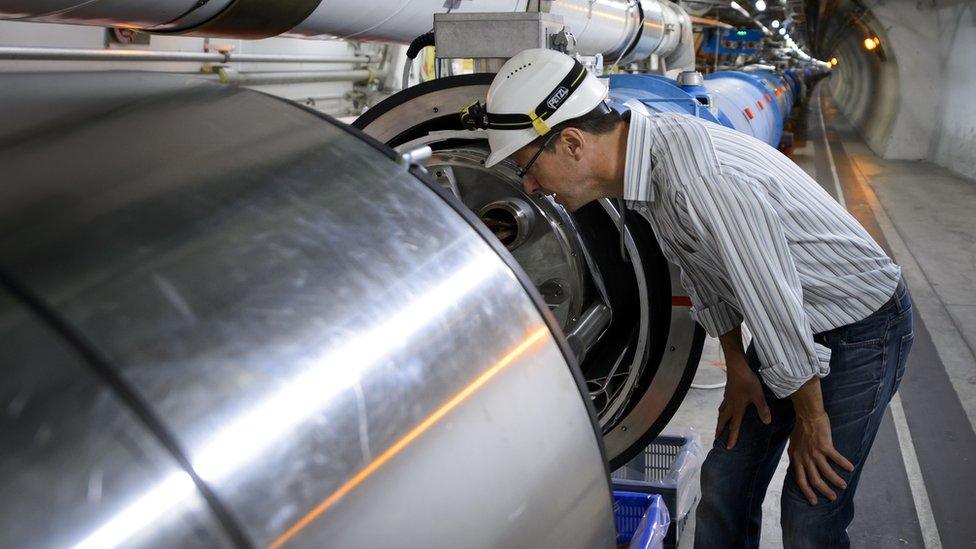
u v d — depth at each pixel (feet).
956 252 20.93
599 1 12.18
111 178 2.57
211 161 2.79
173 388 2.12
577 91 4.94
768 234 4.68
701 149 4.80
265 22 6.24
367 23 7.69
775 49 69.77
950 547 8.38
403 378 2.56
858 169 39.47
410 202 3.04
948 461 10.16
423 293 2.77
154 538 1.95
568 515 3.18
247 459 2.14
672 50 18.24
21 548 1.82
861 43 70.18
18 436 1.92
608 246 6.61
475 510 2.69
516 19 6.72
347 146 3.15
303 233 2.66
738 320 6.01
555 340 3.26
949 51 41.06
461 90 6.22
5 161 2.52
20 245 2.24
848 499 5.72
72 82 3.17
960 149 38.14
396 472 2.46
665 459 8.42
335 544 2.25
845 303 5.28
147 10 5.26
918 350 13.94
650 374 6.63
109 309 2.18
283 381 2.29
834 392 5.49
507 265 3.17
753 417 6.20
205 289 2.35
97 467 1.95
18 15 4.83
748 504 6.29
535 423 3.03
